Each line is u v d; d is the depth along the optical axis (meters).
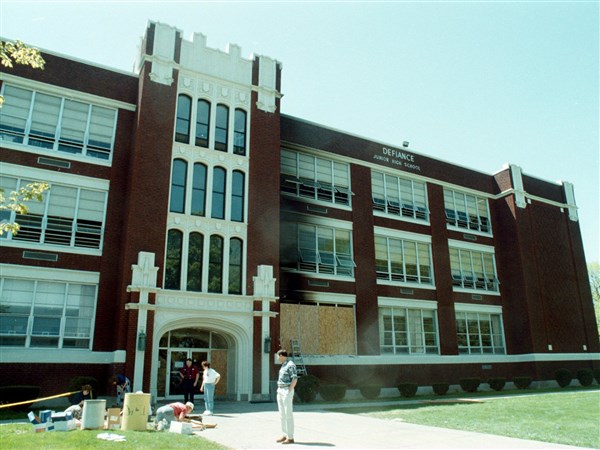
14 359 18.86
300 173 28.36
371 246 29.59
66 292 20.59
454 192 35.38
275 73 27.05
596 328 37.69
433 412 16.92
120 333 19.81
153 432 11.28
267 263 23.92
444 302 31.73
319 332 26.11
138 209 21.28
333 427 12.97
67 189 21.64
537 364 32.81
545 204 38.47
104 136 22.95
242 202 24.39
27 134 21.30
